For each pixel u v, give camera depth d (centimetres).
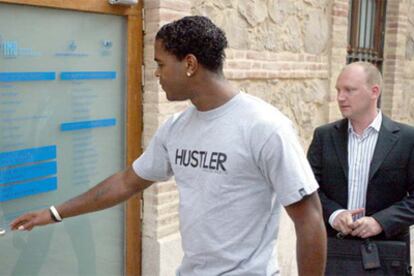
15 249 276
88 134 306
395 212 264
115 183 222
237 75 388
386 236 267
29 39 267
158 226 340
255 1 406
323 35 495
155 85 327
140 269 350
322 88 503
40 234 289
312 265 181
